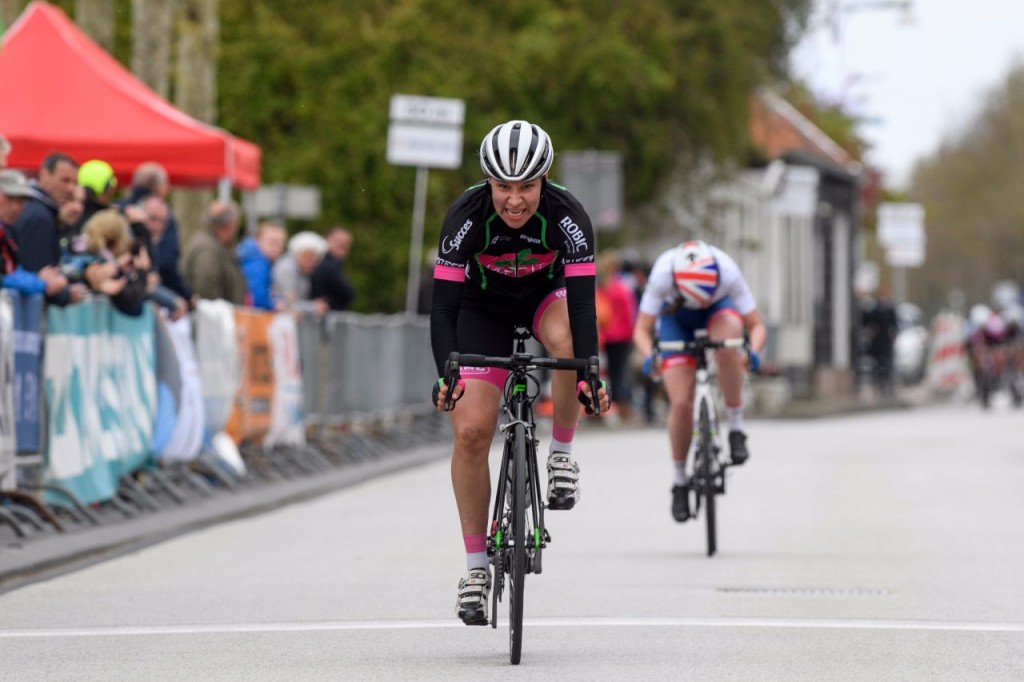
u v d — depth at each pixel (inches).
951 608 1039.6
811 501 1752.0
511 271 900.6
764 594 1101.1
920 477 2054.6
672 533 1466.5
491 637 941.8
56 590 1138.7
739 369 1359.5
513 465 869.8
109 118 1980.8
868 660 861.8
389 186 3425.2
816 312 4928.6
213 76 2544.3
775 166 4286.4
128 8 3553.2
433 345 874.8
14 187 1386.6
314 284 2261.3
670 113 3838.6
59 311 1424.7
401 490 1903.3
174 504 1636.3
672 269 1346.0
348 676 824.9
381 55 3432.6
